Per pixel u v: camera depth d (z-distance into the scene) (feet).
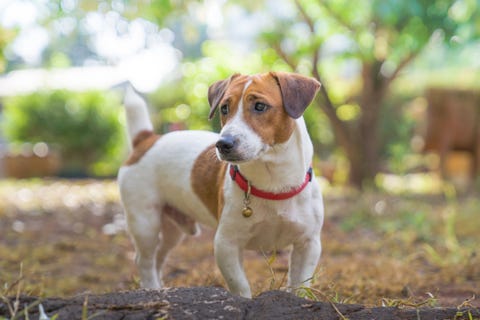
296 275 11.37
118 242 22.93
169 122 48.29
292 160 10.44
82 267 18.69
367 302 13.02
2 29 27.61
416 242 21.44
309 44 34.04
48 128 55.93
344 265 17.10
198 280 15.17
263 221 10.73
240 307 8.43
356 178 36.81
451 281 15.48
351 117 41.32
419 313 8.68
